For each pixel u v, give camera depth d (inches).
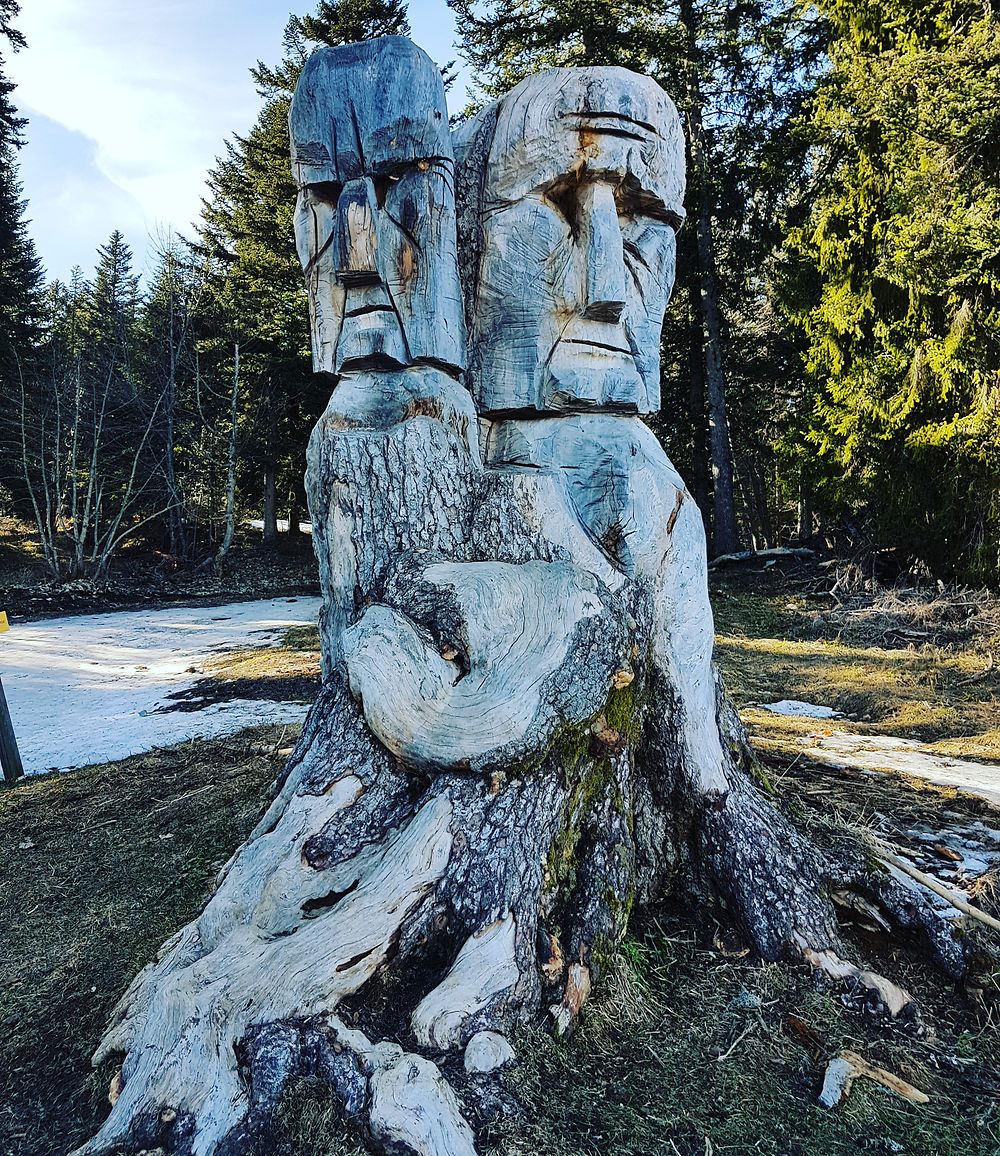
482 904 89.4
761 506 938.1
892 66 370.0
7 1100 90.7
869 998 95.6
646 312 131.6
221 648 427.2
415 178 114.8
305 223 121.1
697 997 95.9
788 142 522.3
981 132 348.8
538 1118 76.2
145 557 892.0
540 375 125.0
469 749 94.1
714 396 574.6
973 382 371.9
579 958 92.0
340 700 105.2
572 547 111.9
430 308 117.3
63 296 1349.7
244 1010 80.5
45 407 805.9
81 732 260.5
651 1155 74.4
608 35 526.3
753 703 275.9
